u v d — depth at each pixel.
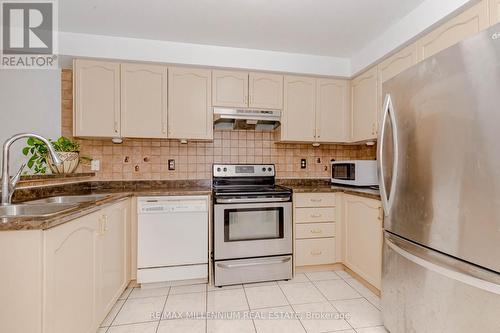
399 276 1.43
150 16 1.95
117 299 1.88
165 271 2.20
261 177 2.83
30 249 0.99
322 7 1.85
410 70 1.33
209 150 2.81
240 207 2.27
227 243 2.23
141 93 2.35
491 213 0.95
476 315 1.01
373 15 1.94
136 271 2.17
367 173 2.56
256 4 1.82
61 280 1.12
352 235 2.33
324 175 3.08
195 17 1.97
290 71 2.57
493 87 0.95
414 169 1.30
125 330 1.62
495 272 0.95
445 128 1.13
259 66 2.51
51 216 1.05
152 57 2.31
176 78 2.42
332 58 2.67
